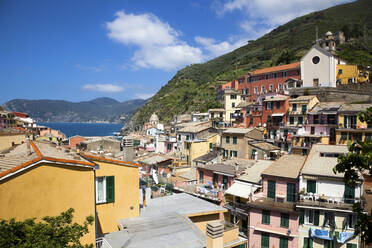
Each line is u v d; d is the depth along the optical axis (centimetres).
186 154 5962
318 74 7194
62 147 2323
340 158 1447
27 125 11644
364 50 10781
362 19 17725
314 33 16925
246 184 3491
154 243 1577
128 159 2077
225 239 2739
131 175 1950
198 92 16288
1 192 1195
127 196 1936
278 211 2942
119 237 1619
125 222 1850
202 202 2558
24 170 1268
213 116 8888
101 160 1827
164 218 1969
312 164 3133
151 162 5572
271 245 3028
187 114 13150
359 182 2719
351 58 9162
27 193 1279
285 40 17788
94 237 1512
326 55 7050
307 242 2873
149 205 2384
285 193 3084
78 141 9131
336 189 2822
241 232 3372
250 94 9425
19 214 1252
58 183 1380
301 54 12581
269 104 6228
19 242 894
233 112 8781
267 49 18025
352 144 1423
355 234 1430
